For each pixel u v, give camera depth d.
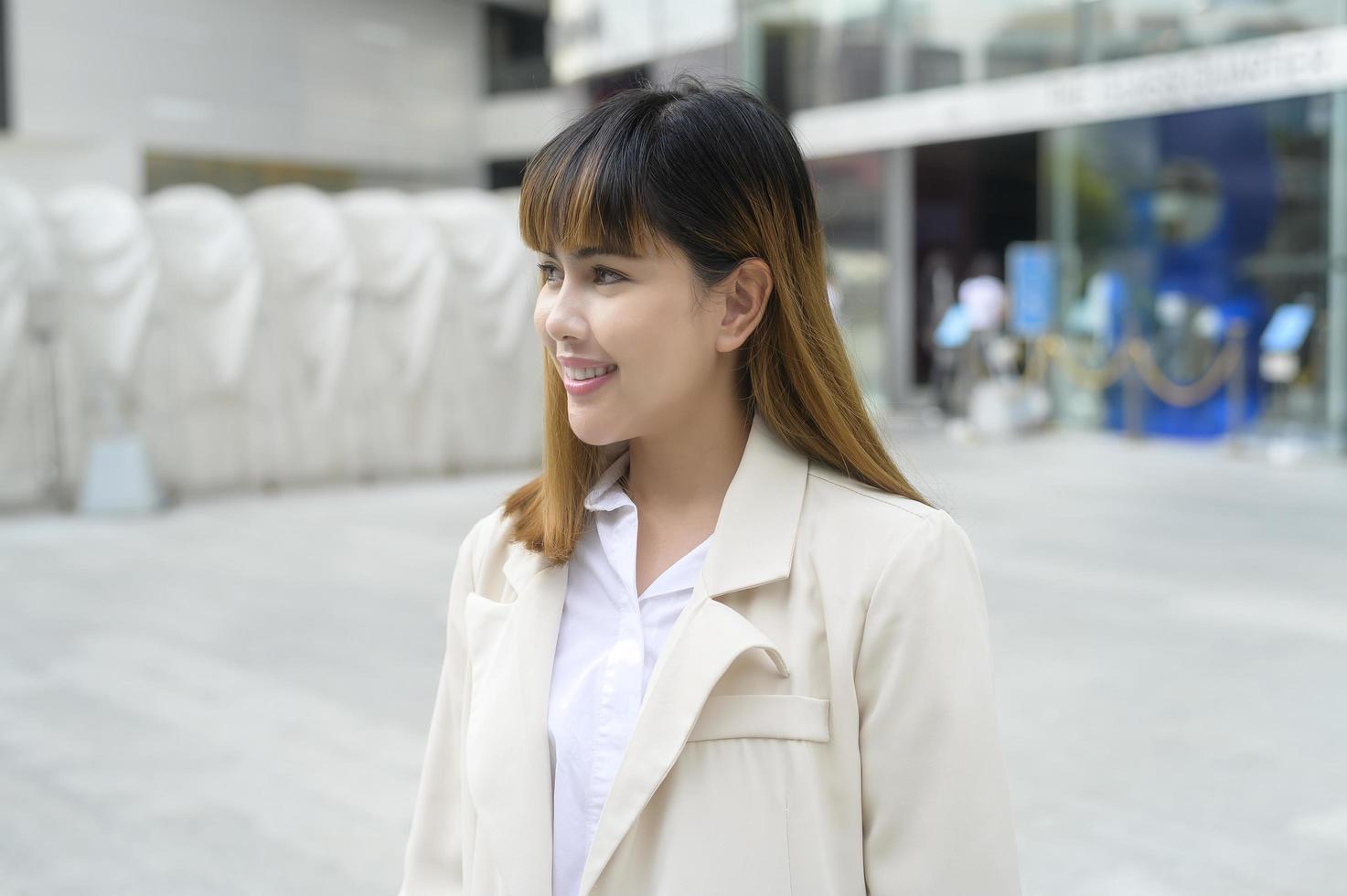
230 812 3.96
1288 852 3.55
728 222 1.12
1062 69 13.96
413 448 12.34
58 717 4.95
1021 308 14.58
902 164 17.61
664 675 1.10
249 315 11.12
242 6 21.83
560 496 1.24
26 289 10.22
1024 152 20.06
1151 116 13.60
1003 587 7.00
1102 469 11.91
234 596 7.16
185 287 11.12
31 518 10.02
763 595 1.15
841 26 15.98
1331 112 12.17
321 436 11.79
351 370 11.91
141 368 10.97
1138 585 7.02
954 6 14.90
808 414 1.19
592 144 1.12
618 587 1.21
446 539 9.01
